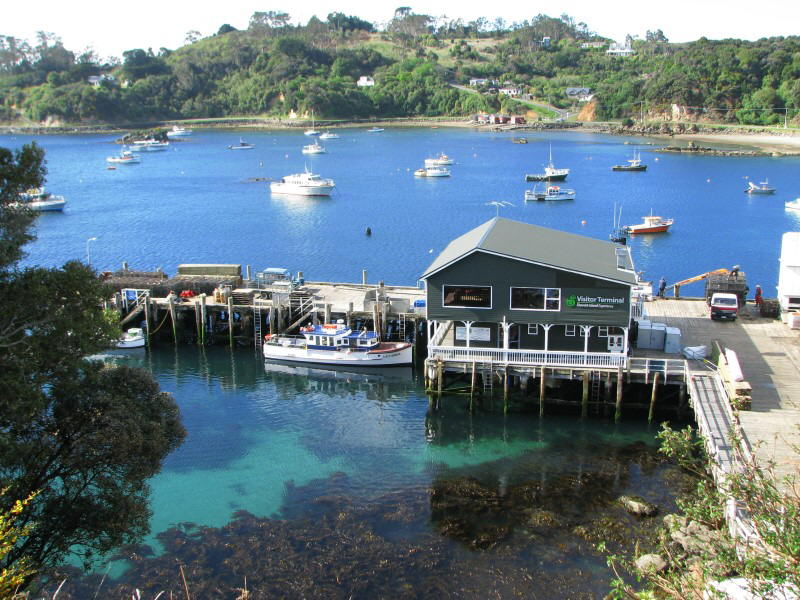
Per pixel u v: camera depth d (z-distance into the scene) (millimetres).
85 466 26375
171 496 36312
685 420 43531
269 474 38719
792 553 15469
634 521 32312
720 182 146125
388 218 114875
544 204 126062
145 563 30453
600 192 137750
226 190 146750
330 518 33781
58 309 26469
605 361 44125
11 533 18750
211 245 97812
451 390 49031
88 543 28312
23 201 26859
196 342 62938
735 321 51812
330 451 41562
